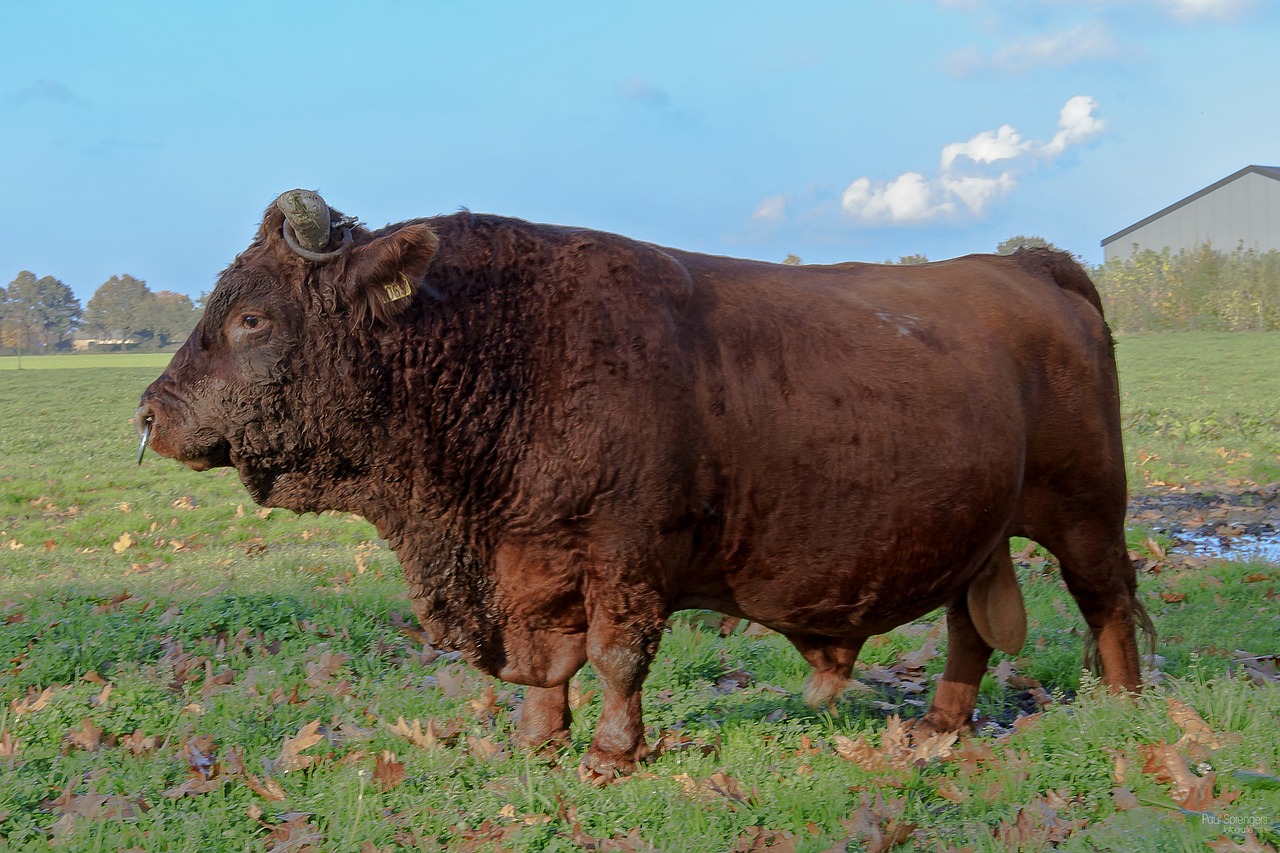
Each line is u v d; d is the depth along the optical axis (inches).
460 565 184.7
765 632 286.7
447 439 176.9
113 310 5187.0
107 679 239.0
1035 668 252.1
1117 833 150.3
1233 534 417.7
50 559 450.0
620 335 175.5
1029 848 150.0
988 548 204.4
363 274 172.7
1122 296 2370.8
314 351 177.6
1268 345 1721.2
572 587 180.5
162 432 179.6
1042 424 213.0
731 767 185.8
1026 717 209.0
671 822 163.5
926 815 167.8
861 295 203.6
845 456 186.1
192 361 180.5
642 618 179.3
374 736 205.6
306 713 217.8
